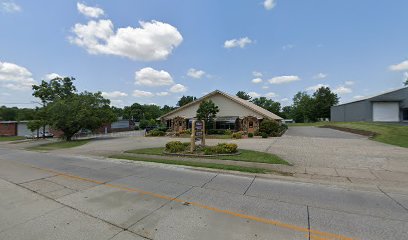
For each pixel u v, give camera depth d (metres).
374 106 36.56
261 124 25.92
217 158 11.34
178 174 8.45
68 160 12.78
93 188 6.93
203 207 5.20
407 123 32.66
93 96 31.86
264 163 9.83
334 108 53.38
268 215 4.72
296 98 93.94
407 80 42.47
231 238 3.81
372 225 4.22
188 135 29.16
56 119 28.03
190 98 78.25
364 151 12.32
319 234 3.93
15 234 4.14
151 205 5.38
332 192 6.11
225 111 32.06
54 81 37.84
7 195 6.46
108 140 26.22
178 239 3.81
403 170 8.21
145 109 93.50
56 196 6.24
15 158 14.70
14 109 80.31
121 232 4.10
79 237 3.95
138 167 9.97
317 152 12.40
